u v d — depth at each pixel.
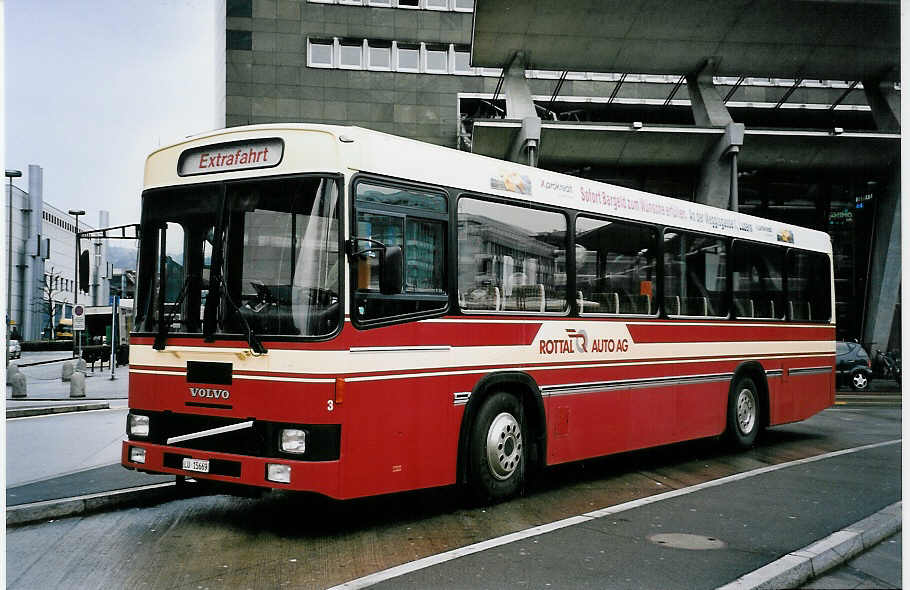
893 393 25.55
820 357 13.45
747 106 37.91
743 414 11.55
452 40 40.94
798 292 13.04
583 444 8.67
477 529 6.70
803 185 34.12
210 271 6.67
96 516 7.15
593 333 8.90
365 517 7.14
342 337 6.22
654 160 29.97
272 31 39.97
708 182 29.47
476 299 7.53
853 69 29.45
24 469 9.25
